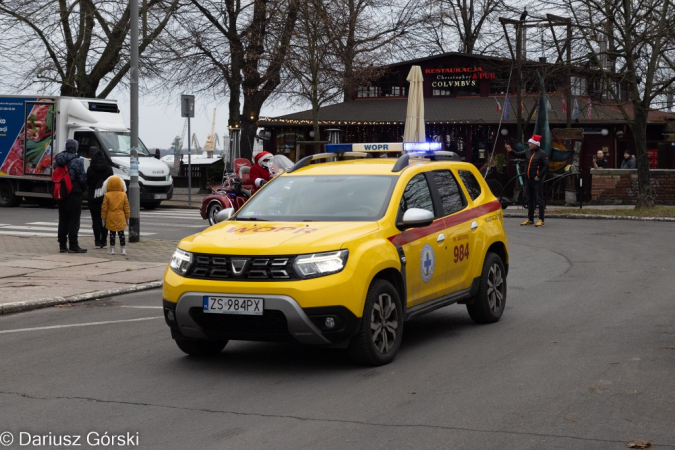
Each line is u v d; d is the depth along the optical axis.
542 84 29.16
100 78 34.09
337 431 5.66
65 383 7.13
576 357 7.77
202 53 35.66
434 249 8.51
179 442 5.50
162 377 7.31
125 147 28.72
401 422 5.84
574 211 25.78
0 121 29.20
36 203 31.95
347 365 7.64
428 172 9.01
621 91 37.22
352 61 32.69
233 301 7.08
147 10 33.06
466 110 36.81
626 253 16.30
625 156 30.48
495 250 10.03
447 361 7.72
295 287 6.95
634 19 25.98
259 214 8.32
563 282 12.81
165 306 7.51
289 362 7.83
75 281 13.37
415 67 21.98
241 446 5.38
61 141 28.30
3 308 10.94
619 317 9.80
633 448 5.25
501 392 6.59
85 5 32.72
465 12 47.12
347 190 8.35
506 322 9.72
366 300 7.34
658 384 6.76
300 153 39.34
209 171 39.44
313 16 29.77
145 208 29.19
